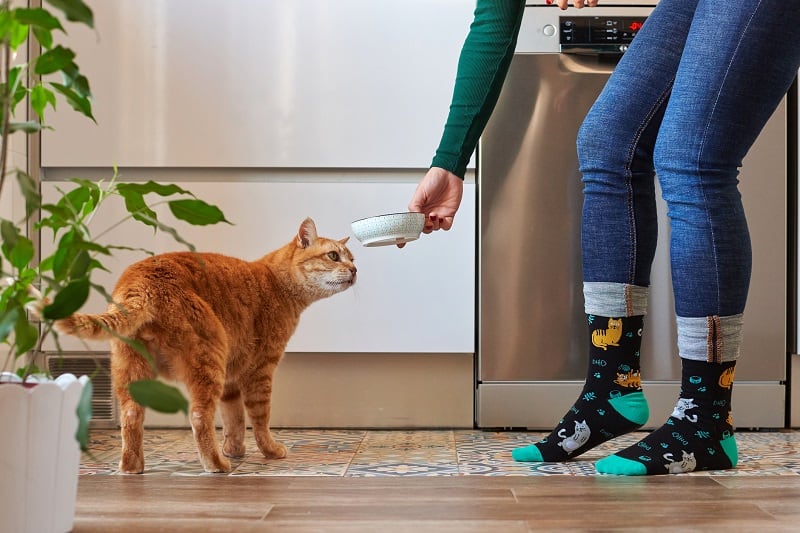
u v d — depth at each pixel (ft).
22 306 3.20
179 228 7.02
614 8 7.03
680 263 4.81
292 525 3.50
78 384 3.42
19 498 3.16
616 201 5.18
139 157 6.99
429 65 7.00
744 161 7.00
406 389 7.23
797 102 7.09
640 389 5.30
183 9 7.00
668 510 3.78
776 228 7.01
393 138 7.02
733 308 4.79
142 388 2.89
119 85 6.99
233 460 5.58
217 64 7.01
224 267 5.60
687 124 4.66
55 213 3.17
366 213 7.04
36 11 2.99
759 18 4.45
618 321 5.18
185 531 3.40
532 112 7.02
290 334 5.98
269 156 7.02
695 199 4.73
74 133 6.98
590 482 4.53
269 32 7.02
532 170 7.02
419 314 7.04
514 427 7.07
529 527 3.44
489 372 7.04
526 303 7.04
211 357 5.02
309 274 5.96
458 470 5.08
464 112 5.56
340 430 7.15
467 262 7.06
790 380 7.20
